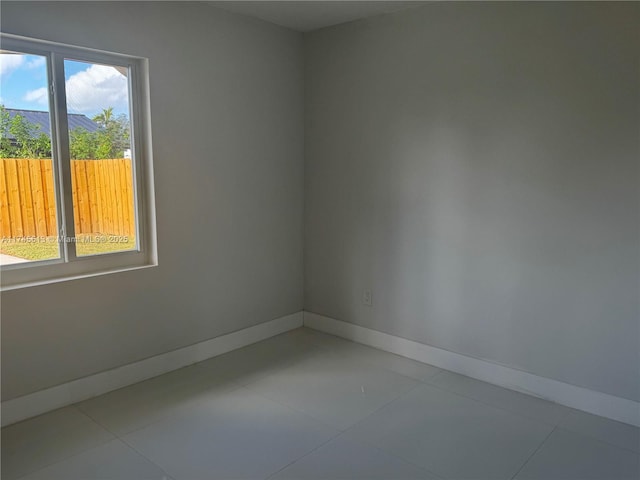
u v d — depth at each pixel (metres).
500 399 2.83
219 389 2.93
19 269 2.54
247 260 3.57
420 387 2.98
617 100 2.44
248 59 3.38
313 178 3.84
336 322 3.85
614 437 2.44
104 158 2.81
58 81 2.58
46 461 2.20
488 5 2.80
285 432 2.46
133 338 2.96
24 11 2.36
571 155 2.61
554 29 2.59
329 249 3.82
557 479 2.11
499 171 2.87
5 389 2.47
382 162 3.40
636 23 2.35
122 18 2.71
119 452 2.28
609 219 2.52
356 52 3.44
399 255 3.40
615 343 2.57
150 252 3.05
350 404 2.75
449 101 3.02
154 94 2.89
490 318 3.02
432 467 2.19
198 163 3.16
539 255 2.78
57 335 2.63
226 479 2.10
